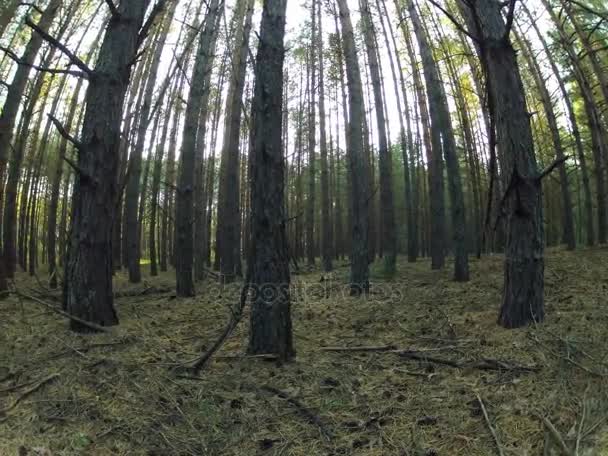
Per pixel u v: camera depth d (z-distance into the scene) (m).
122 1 6.15
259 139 4.95
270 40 5.05
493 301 7.03
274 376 4.49
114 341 5.26
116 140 6.01
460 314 6.32
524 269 5.19
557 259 11.86
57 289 11.73
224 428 3.67
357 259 9.02
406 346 5.22
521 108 5.27
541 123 20.25
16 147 13.63
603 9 10.95
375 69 12.17
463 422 3.55
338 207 23.81
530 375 4.04
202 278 13.46
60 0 9.41
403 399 3.99
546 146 20.23
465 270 9.98
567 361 4.08
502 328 5.25
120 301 9.42
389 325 6.28
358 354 5.12
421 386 4.19
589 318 5.11
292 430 3.67
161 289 11.54
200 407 3.88
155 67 13.26
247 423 3.74
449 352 4.84
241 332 6.02
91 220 5.78
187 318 6.98
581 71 12.27
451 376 4.30
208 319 6.89
